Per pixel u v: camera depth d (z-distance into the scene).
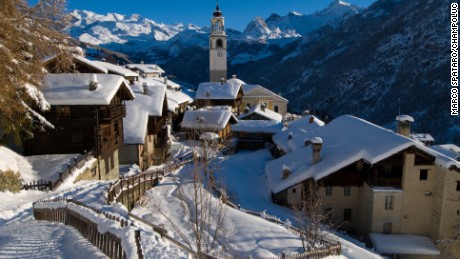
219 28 102.50
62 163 30.12
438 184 29.44
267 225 24.94
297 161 36.69
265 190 38.06
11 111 24.45
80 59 36.22
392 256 28.91
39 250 14.66
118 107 35.16
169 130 54.53
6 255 14.16
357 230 33.22
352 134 36.56
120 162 42.19
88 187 26.94
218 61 101.94
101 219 14.59
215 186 29.80
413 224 30.58
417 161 29.86
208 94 79.75
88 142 32.78
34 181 25.67
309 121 54.09
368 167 31.48
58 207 18.66
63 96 30.97
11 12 20.89
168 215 24.69
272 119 67.81
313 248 21.31
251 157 53.28
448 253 28.36
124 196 27.03
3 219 20.06
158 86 51.50
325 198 32.69
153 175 33.38
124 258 12.05
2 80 21.53
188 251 14.34
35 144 32.62
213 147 43.97
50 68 35.19
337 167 31.38
